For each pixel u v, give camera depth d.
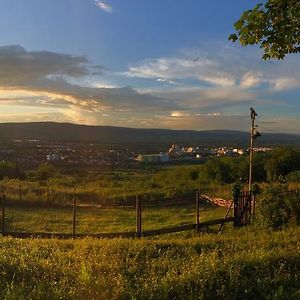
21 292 7.28
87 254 11.20
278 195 18.78
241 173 55.34
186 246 12.22
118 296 7.59
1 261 9.48
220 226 19.27
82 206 28.33
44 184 41.88
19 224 22.75
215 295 8.09
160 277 8.88
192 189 38.69
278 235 14.74
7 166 56.41
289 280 8.76
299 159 54.28
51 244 13.11
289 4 9.27
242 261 9.54
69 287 7.89
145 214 26.61
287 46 9.85
